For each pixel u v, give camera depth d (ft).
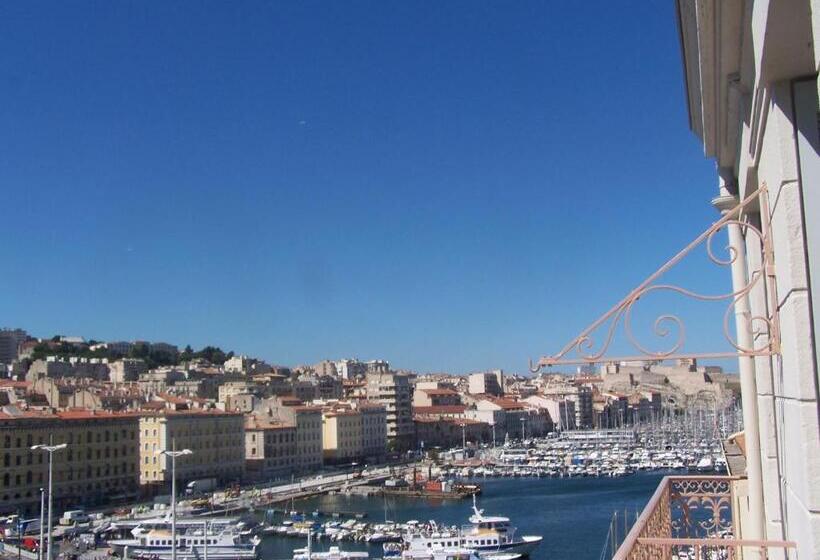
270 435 575.79
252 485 535.19
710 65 29.94
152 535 336.70
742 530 52.65
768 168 25.40
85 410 483.10
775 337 26.81
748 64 26.11
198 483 503.20
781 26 19.79
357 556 314.55
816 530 22.16
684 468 610.24
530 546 325.62
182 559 332.60
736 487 52.80
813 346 22.16
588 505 438.40
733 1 23.21
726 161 40.63
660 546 37.86
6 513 395.14
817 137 22.27
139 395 620.08
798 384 22.47
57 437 426.92
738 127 32.35
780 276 24.54
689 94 42.06
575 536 351.67
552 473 604.08
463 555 313.53
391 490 517.55
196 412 518.37
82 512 402.11
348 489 528.22
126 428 472.44
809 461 22.27
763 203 27.37
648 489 496.23
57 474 425.69
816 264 22.03
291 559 329.93
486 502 471.62
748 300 40.91
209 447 524.11
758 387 36.76
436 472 619.67
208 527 342.64
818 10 16.14
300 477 577.84
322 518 424.05
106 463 456.45
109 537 363.15
